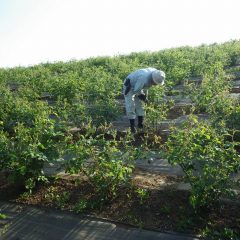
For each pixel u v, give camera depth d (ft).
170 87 22.16
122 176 10.81
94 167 11.17
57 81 23.57
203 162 10.22
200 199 9.61
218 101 15.24
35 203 11.46
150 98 17.53
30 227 10.28
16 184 12.59
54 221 10.45
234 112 13.93
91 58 41.16
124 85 16.17
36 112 16.93
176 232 9.41
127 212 10.44
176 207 10.33
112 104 17.70
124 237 9.46
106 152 11.07
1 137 12.37
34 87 24.91
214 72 23.80
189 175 10.28
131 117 16.43
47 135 12.41
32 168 11.84
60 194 11.74
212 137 11.21
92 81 23.13
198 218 9.75
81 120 17.47
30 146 11.66
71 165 11.16
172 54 32.42
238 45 34.42
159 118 16.21
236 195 10.23
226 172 9.80
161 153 11.17
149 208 10.46
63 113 17.35
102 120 17.12
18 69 39.60
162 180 12.18
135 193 11.25
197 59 30.22
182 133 10.78
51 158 11.82
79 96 18.99
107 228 9.89
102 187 10.92
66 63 40.32
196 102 17.97
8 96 20.02
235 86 22.68
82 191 11.74
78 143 11.62
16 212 11.09
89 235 9.69
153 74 15.19
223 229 9.25
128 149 11.87
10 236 9.94
